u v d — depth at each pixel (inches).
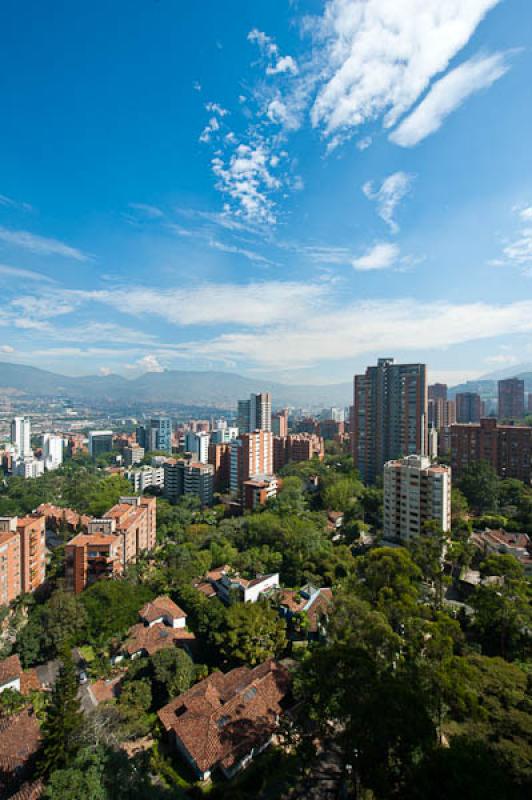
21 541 3540.8
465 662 1562.5
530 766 1211.9
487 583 2417.6
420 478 3518.7
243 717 1817.2
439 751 1196.5
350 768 1424.7
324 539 3868.1
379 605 2014.0
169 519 5177.2
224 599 3129.9
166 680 2118.6
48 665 2581.2
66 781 1296.8
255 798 1519.4
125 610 2844.5
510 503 4365.2
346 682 1251.8
